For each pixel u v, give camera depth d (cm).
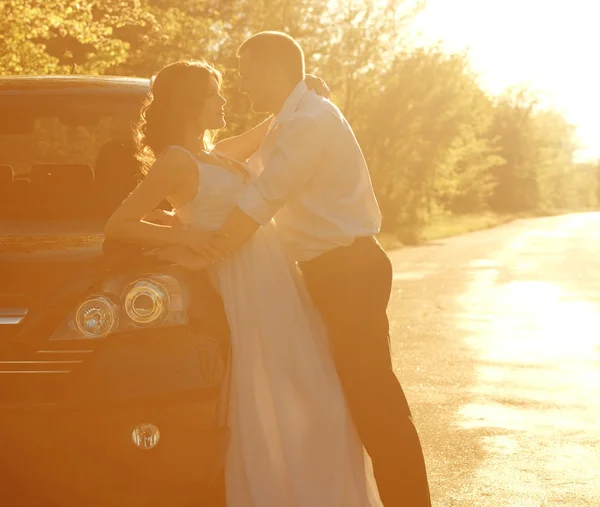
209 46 3189
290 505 454
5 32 1764
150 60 3028
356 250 469
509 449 714
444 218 6950
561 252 3509
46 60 1825
